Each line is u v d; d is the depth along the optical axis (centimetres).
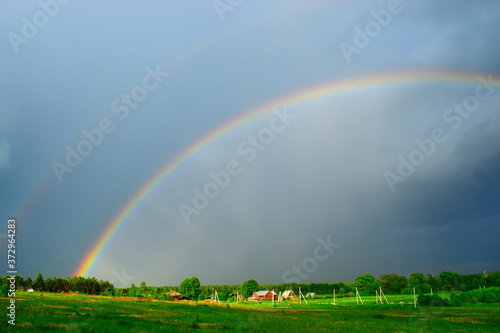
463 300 9800
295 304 11781
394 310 7775
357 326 4250
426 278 15788
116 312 4416
